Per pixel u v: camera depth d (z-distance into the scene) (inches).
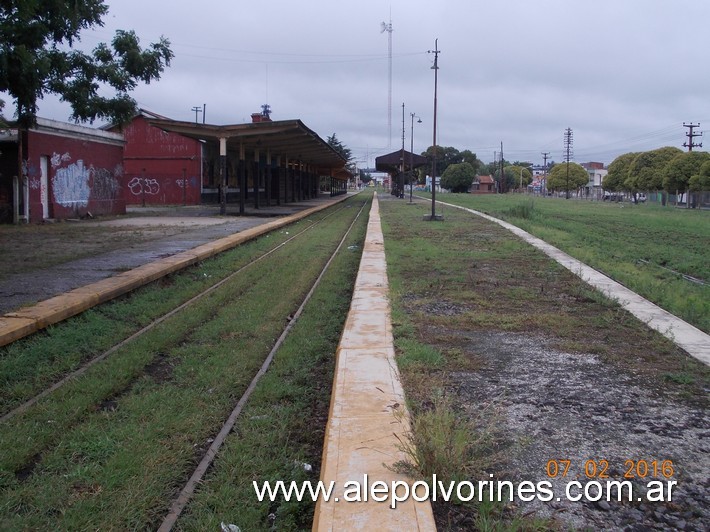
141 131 1501.0
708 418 179.9
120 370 229.9
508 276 441.4
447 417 150.5
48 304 301.0
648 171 2514.8
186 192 1504.7
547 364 232.1
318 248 638.5
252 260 542.6
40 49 636.1
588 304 344.5
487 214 1256.2
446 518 125.3
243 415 191.2
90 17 610.5
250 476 153.9
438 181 4340.6
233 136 1059.9
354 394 185.8
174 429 178.9
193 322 308.3
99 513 136.1
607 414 182.2
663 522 126.3
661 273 487.2
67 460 160.9
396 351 241.9
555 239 726.5
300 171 2028.8
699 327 290.7
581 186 3892.7
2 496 143.0
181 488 148.6
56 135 888.9
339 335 288.7
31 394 208.1
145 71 767.1
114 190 1069.8
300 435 178.9
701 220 1198.3
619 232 895.1
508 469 147.0
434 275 445.1
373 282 402.0
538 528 121.5
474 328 289.6
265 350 262.8
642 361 236.2
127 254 512.1
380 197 2701.8
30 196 835.4
